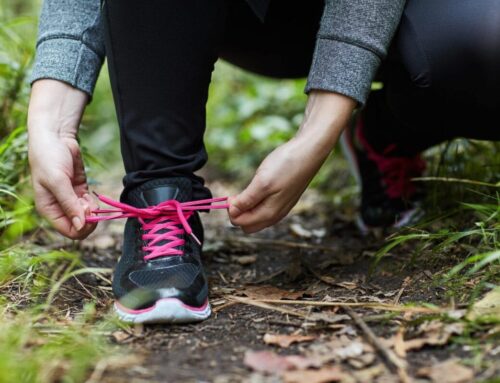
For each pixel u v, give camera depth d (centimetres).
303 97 265
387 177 155
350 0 105
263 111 275
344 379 85
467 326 95
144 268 106
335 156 214
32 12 301
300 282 130
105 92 332
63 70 115
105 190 234
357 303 109
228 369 89
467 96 115
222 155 275
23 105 174
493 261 117
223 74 319
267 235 170
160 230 110
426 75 113
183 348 96
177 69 106
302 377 85
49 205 110
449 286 113
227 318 107
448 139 141
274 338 97
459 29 110
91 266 139
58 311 110
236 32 136
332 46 105
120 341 98
